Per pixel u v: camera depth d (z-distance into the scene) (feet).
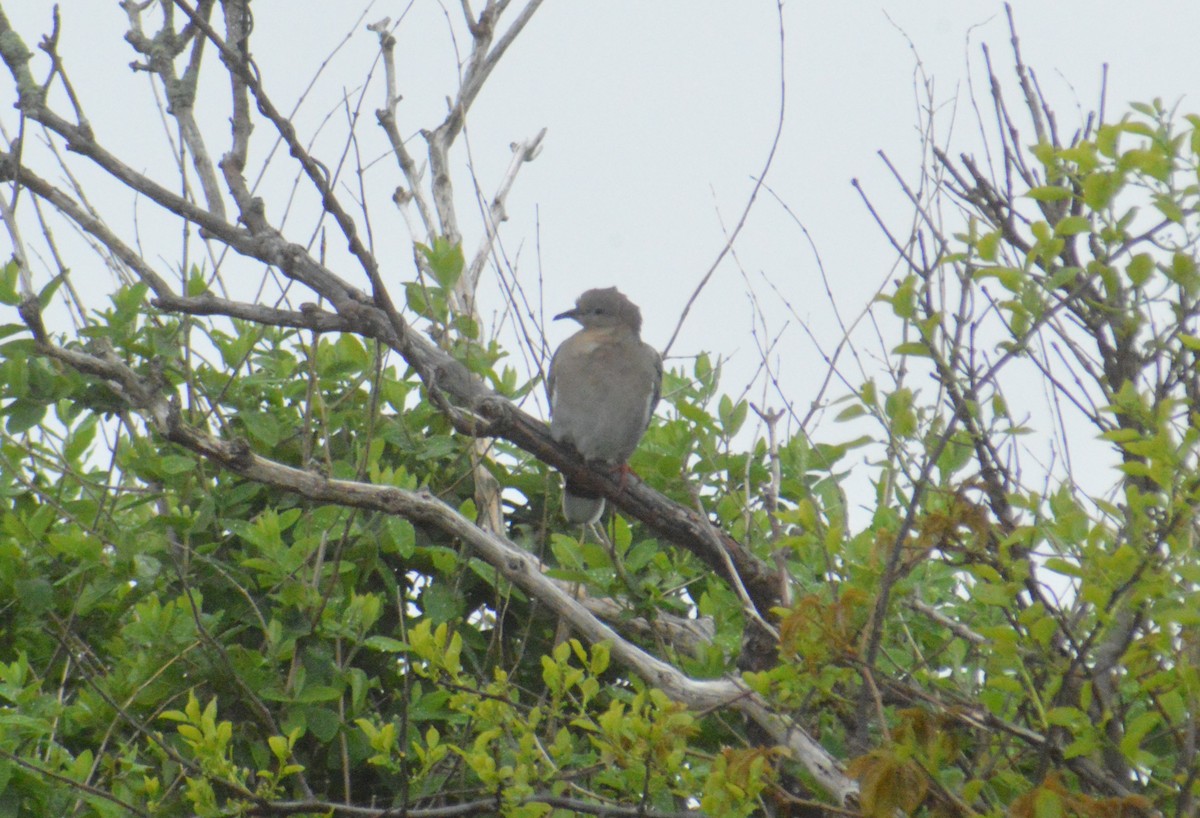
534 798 25.30
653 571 34.76
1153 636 20.04
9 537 35.63
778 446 35.12
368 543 35.04
